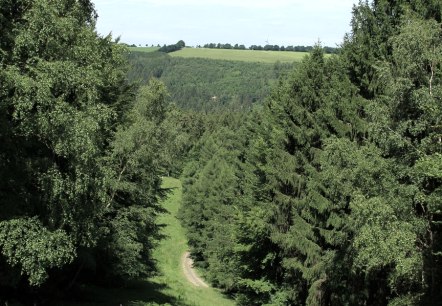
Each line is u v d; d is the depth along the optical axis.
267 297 34.75
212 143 80.06
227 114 107.25
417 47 18.97
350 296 26.95
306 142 30.17
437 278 19.36
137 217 31.16
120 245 28.58
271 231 31.62
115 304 26.67
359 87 27.62
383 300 26.23
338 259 25.77
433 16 23.95
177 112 39.94
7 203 16.20
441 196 17.16
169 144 32.09
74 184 17.48
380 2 27.02
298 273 30.94
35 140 17.59
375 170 19.36
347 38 28.78
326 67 31.44
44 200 17.16
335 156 21.66
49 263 16.39
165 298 33.50
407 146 19.67
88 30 20.67
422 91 18.70
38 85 14.86
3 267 17.52
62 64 16.28
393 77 20.33
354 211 19.05
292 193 31.91
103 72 24.89
